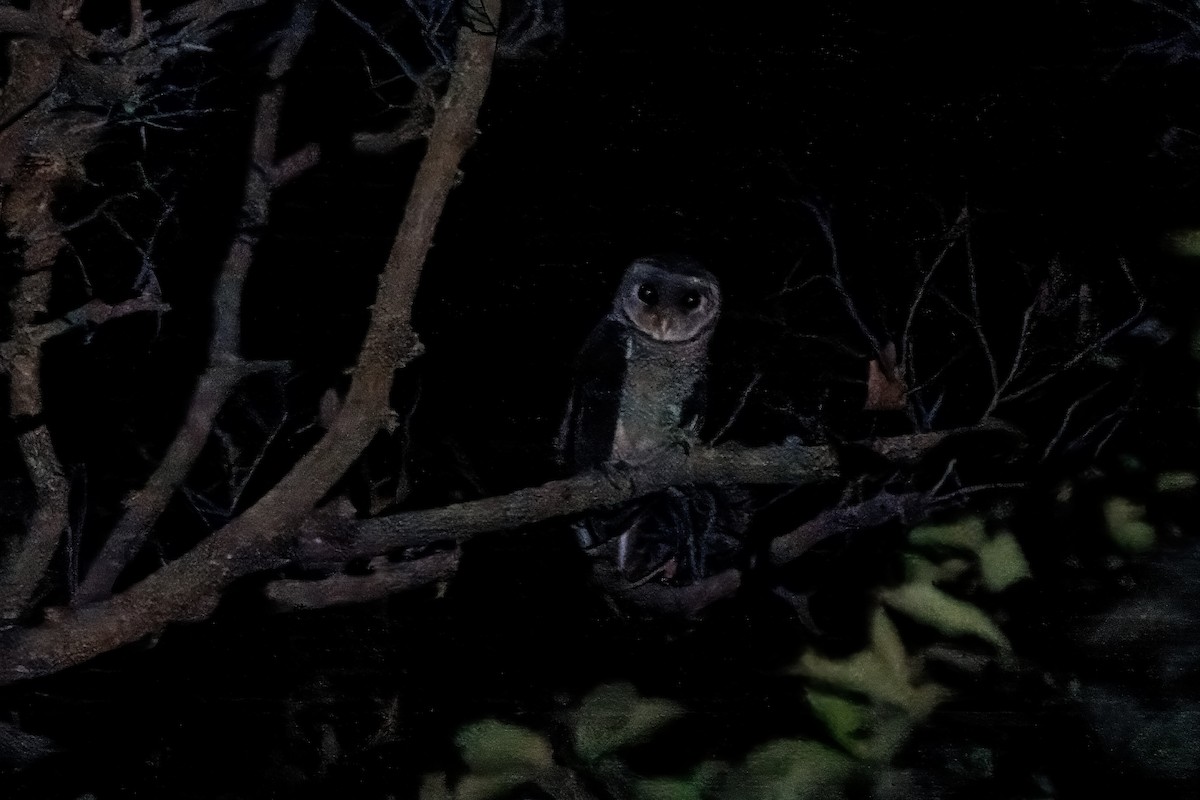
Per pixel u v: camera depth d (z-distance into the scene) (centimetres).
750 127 582
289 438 455
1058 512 292
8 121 275
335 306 562
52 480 288
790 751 267
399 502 418
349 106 518
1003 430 357
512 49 451
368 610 406
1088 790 257
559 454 580
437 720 377
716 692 307
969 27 525
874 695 272
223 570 276
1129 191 403
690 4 581
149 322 466
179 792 382
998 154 513
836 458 328
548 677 371
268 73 354
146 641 330
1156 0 459
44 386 461
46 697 379
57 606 274
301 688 399
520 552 421
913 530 294
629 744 289
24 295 291
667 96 596
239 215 338
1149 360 317
